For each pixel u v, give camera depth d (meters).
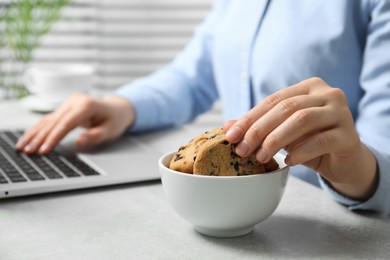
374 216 0.87
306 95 0.80
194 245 0.78
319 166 0.87
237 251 0.77
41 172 0.99
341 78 1.15
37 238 0.80
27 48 2.32
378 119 1.04
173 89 1.43
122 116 1.25
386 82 1.05
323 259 0.75
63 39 2.61
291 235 0.81
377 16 1.09
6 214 0.86
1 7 2.33
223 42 1.36
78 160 1.06
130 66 2.71
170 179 0.78
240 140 0.78
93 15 2.62
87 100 1.19
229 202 0.76
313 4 1.18
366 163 0.85
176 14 2.69
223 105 1.43
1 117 1.44
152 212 0.87
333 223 0.85
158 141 1.25
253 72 1.27
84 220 0.85
